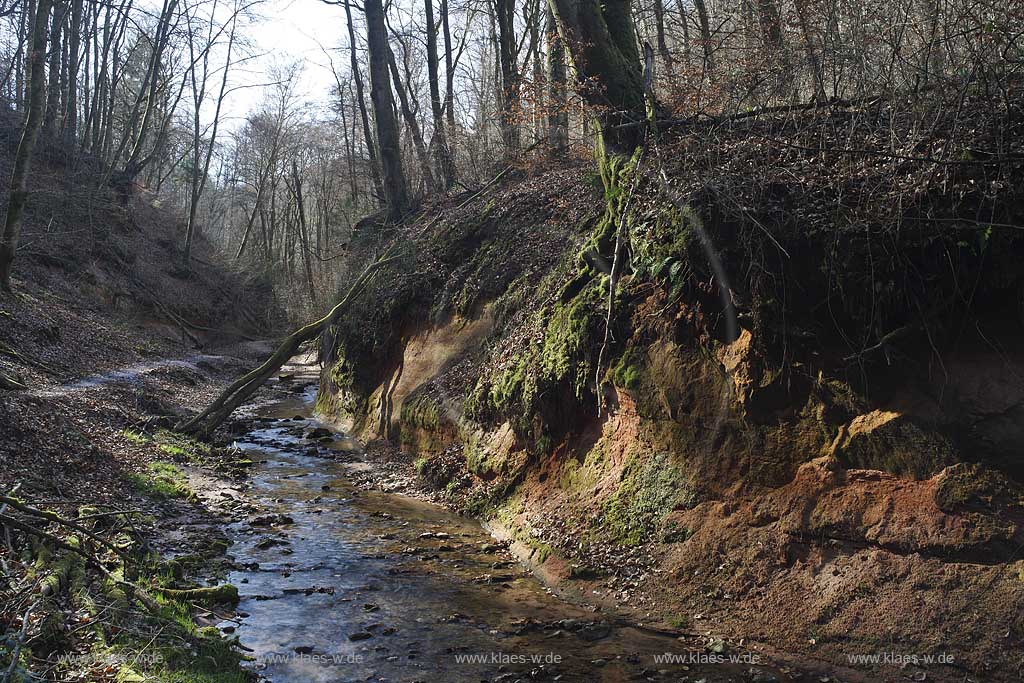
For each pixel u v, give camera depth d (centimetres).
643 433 862
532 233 1405
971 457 662
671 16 1741
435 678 598
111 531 841
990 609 586
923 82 806
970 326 712
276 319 4503
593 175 1194
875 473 691
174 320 3192
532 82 1246
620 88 1114
